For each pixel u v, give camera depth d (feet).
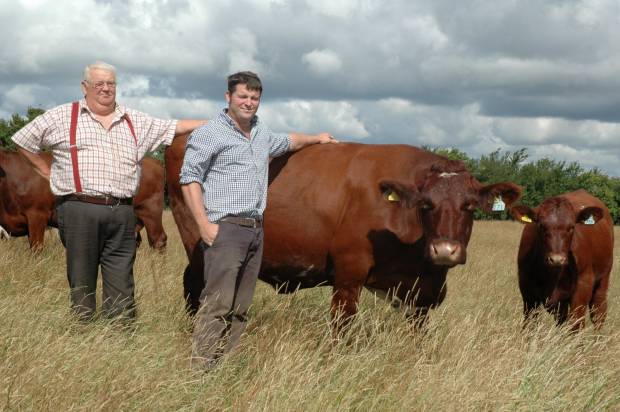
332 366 14.44
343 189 19.10
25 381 12.09
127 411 12.28
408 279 18.78
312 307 21.62
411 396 13.74
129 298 18.16
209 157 15.75
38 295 18.94
